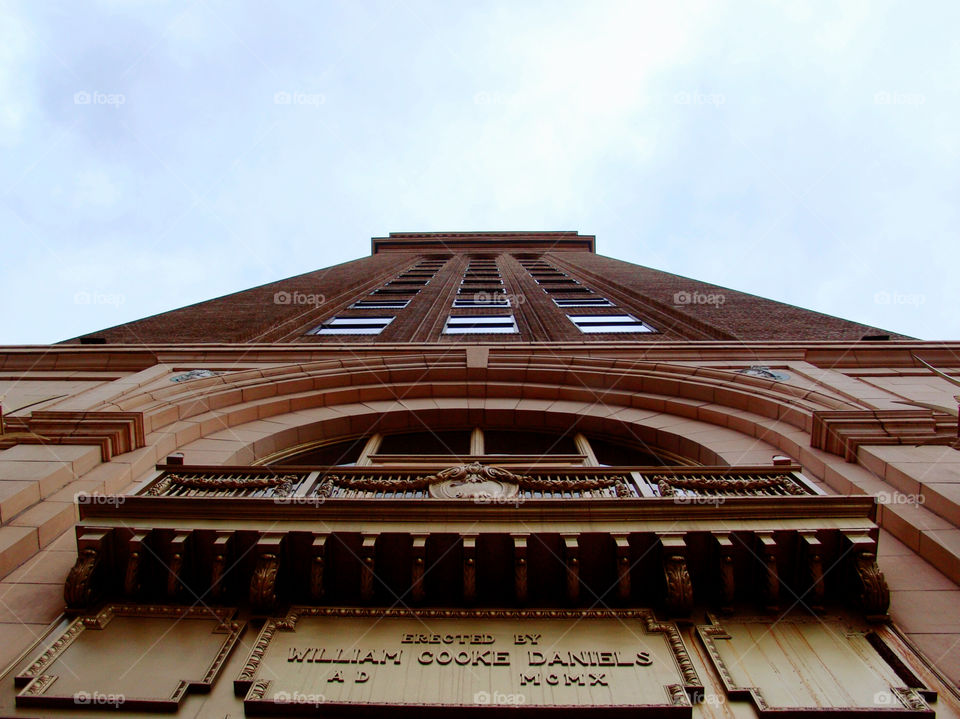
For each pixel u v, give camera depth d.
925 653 6.02
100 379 15.04
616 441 12.95
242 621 6.48
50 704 5.48
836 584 6.77
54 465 9.05
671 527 6.83
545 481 8.20
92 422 10.30
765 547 6.64
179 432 11.41
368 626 6.44
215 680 5.79
